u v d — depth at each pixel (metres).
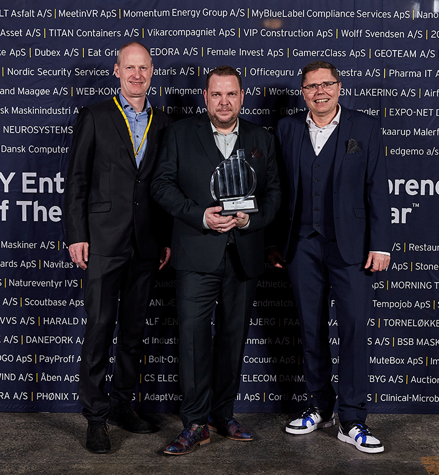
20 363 2.91
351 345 2.46
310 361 2.60
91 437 2.37
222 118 2.27
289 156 2.50
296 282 2.54
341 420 2.50
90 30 2.83
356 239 2.41
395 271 2.89
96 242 2.38
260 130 2.45
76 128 2.42
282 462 2.26
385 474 2.15
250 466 2.22
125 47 2.38
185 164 2.34
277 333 2.89
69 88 2.85
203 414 2.38
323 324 2.59
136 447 2.41
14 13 2.83
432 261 2.88
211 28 2.84
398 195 2.87
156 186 2.33
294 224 2.53
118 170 2.39
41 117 2.86
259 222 2.31
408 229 2.88
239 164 2.33
